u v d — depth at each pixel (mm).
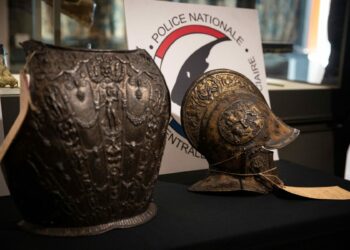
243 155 1204
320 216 1112
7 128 1298
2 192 1224
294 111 1917
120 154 955
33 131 910
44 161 919
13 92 1339
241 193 1247
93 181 941
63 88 913
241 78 1336
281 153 1900
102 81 940
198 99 1265
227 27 1604
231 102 1240
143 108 975
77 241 935
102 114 934
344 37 2023
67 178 928
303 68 2107
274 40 2047
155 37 1458
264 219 1082
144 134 981
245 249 1008
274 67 2080
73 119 913
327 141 2037
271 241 1041
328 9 2068
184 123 1256
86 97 923
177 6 1520
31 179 933
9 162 941
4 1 1901
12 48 1943
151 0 1471
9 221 1038
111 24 2156
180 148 1462
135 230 997
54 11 1572
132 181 985
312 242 1110
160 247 915
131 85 967
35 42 967
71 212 949
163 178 1390
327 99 2010
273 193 1267
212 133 1215
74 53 943
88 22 1778
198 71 1521
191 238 963
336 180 1419
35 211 962
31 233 968
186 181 1361
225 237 977
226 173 1234
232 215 1103
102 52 962
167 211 1116
